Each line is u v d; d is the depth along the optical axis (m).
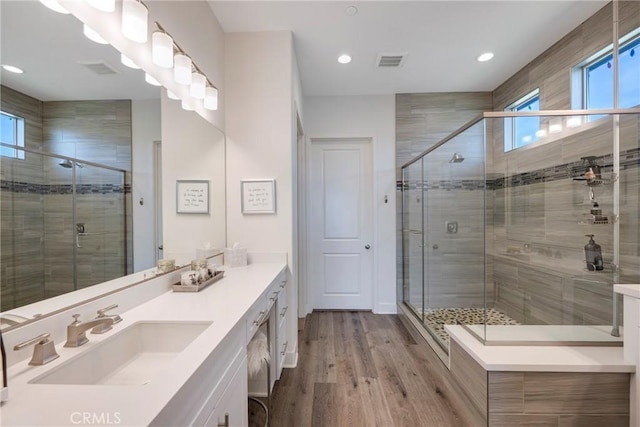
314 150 3.77
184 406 0.77
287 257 2.46
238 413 1.23
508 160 2.79
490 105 3.63
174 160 1.76
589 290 2.22
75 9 1.08
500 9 2.20
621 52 2.13
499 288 3.07
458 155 2.98
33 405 0.67
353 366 2.41
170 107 1.72
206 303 1.43
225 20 2.32
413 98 3.66
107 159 1.25
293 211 2.51
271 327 2.02
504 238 2.97
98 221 1.20
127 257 1.37
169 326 1.21
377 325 3.30
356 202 3.78
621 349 1.71
